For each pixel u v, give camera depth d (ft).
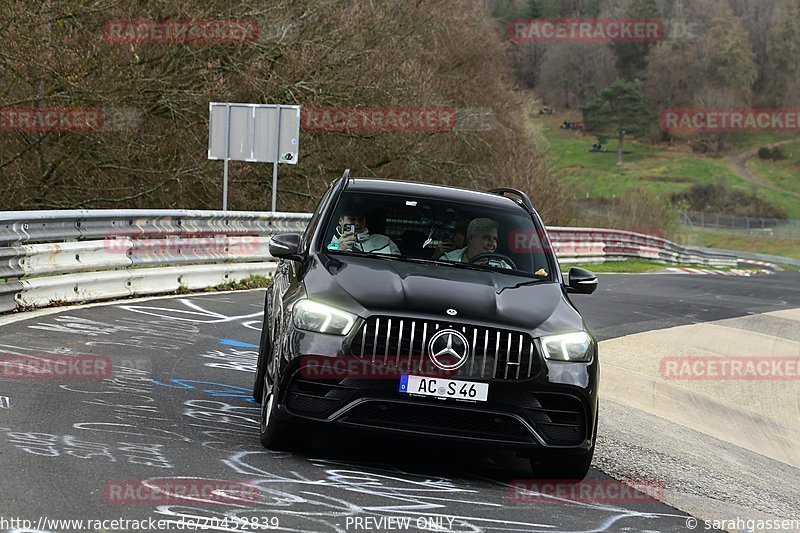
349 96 327.26
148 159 292.20
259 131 245.24
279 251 78.54
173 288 164.76
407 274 72.33
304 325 66.69
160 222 163.43
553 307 71.56
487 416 65.41
